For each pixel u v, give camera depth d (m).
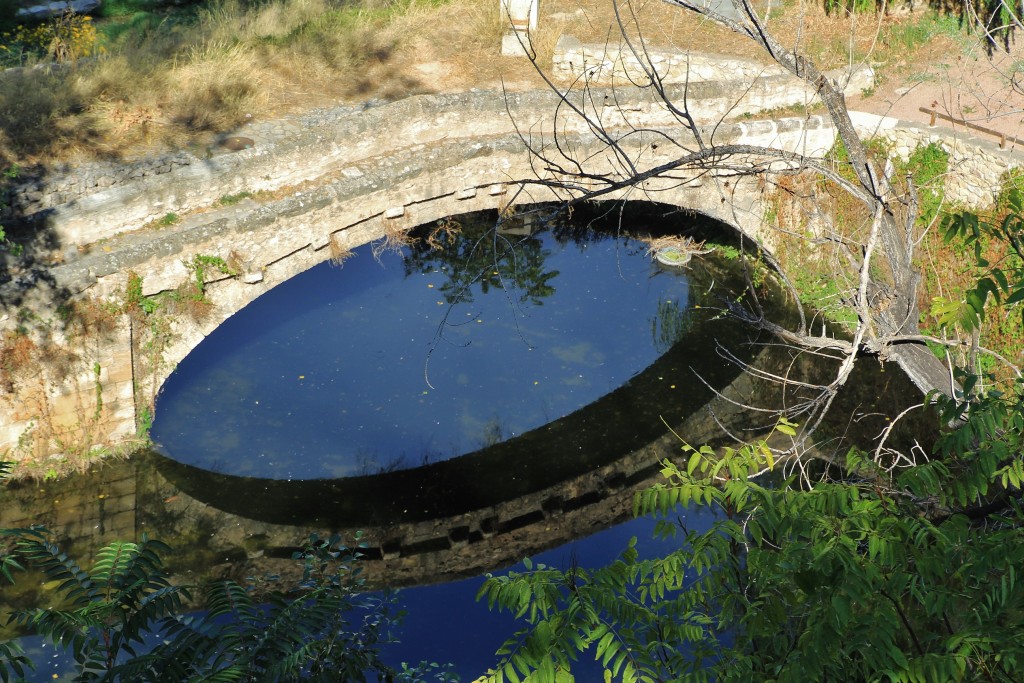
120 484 12.41
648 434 13.81
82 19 15.11
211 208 12.42
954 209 14.71
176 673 4.70
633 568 4.16
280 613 5.13
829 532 3.84
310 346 14.75
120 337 12.15
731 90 15.12
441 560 11.80
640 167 14.80
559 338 15.41
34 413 12.02
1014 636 3.76
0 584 10.73
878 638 3.72
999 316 13.45
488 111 13.91
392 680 6.40
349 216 13.08
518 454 13.38
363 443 13.24
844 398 14.37
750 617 4.13
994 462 4.34
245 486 12.48
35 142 12.10
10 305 11.45
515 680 3.84
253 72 13.93
